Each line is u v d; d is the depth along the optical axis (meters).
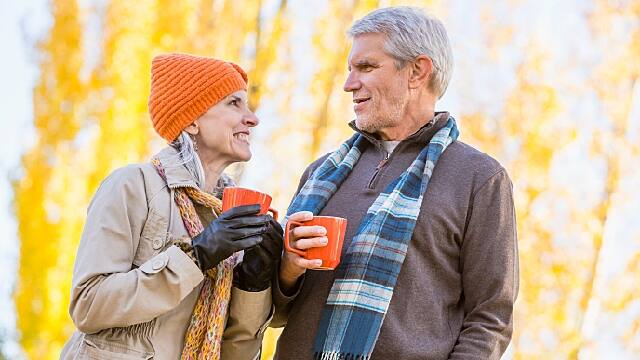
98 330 3.24
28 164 12.05
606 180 11.06
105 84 11.30
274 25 9.47
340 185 3.74
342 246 3.44
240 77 3.58
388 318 3.41
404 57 3.65
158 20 10.62
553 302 10.73
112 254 3.25
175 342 3.32
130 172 3.39
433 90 3.75
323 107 9.42
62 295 12.18
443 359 3.40
